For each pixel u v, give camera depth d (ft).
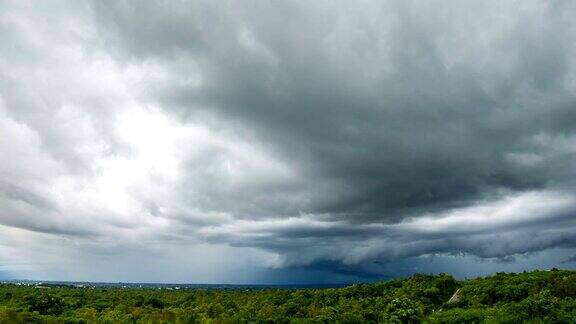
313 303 269.23
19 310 205.87
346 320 183.11
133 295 354.95
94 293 376.27
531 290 196.85
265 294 339.77
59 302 256.52
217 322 199.93
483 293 208.85
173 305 309.01
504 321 143.84
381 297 263.29
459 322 154.51
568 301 158.81
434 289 254.06
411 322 173.37
